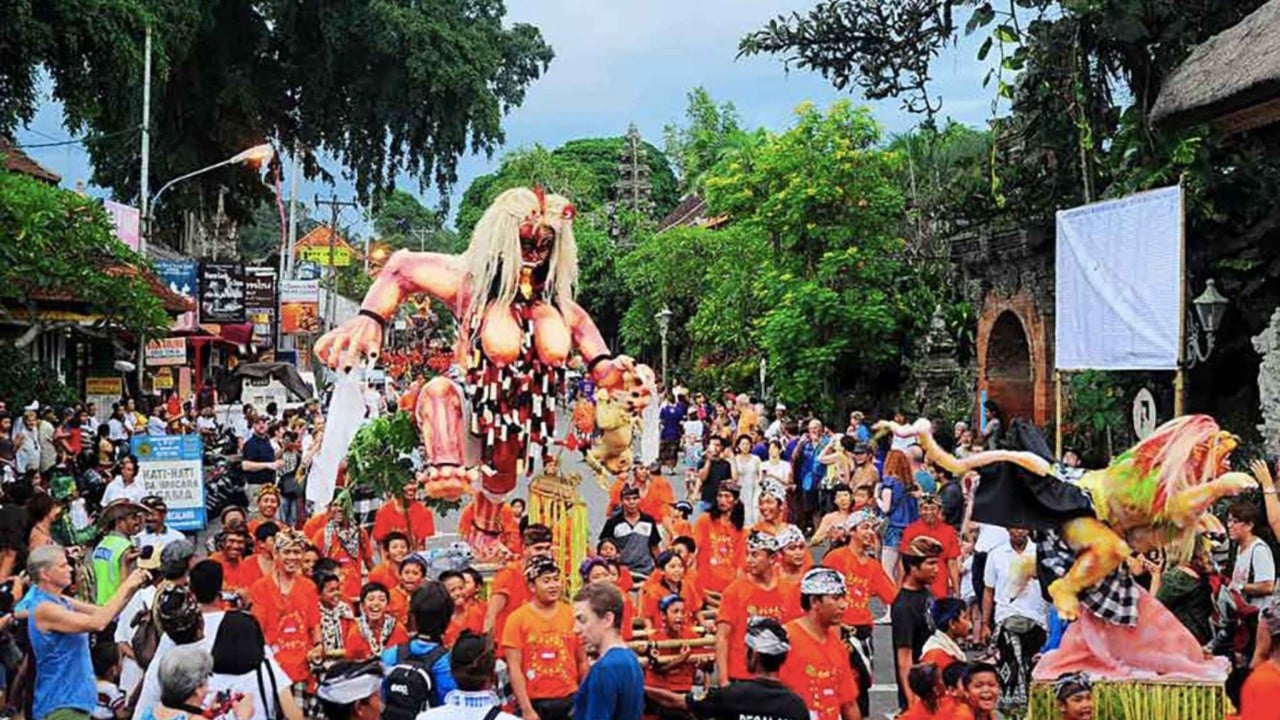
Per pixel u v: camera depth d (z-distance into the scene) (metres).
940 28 24.19
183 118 43.84
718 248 47.00
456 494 12.64
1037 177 23.61
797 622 8.52
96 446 22.66
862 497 14.20
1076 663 8.38
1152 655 8.25
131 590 8.37
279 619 10.13
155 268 30.53
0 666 8.95
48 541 11.02
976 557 13.64
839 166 32.12
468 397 12.76
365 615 10.17
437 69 43.47
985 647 12.74
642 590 10.90
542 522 12.91
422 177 45.53
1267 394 16.03
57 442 21.06
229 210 48.16
